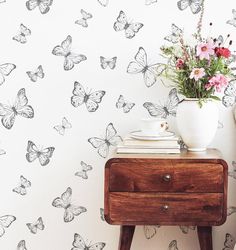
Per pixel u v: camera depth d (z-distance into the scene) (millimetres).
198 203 1783
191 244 2170
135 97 2148
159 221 1797
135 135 1935
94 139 2178
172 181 1783
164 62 2117
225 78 1853
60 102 2178
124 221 1804
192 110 1902
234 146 2131
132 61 2137
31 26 2162
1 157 2205
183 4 2102
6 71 2184
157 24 2115
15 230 2219
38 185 2207
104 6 2131
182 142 2125
